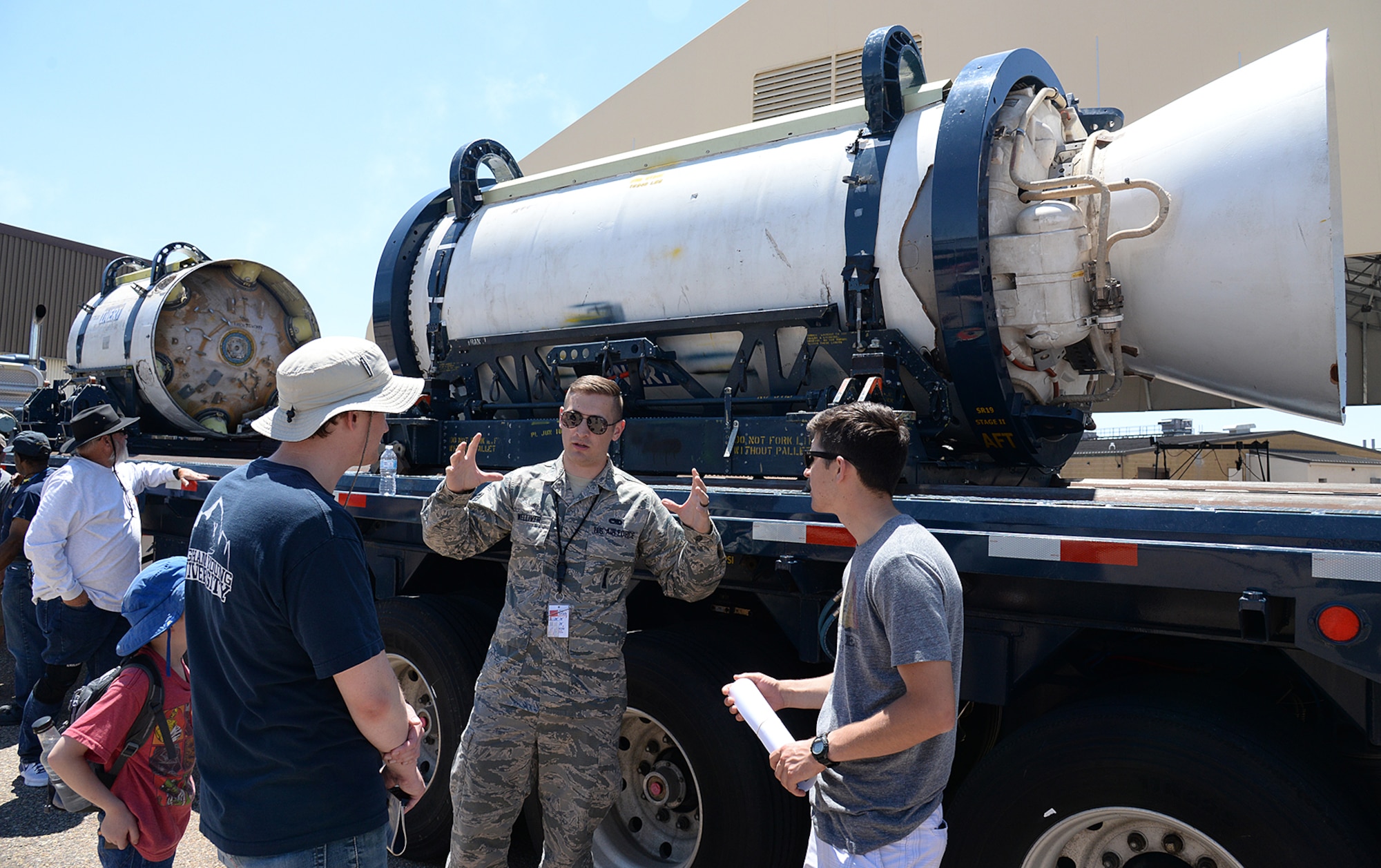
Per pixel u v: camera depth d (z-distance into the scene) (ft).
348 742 5.42
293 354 5.98
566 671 7.69
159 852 7.23
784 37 34.04
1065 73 29.68
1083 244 10.30
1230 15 27.48
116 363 20.99
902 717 5.16
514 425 13.73
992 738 9.62
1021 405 10.50
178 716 7.41
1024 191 10.34
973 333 9.95
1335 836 5.78
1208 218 9.71
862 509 6.01
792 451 11.05
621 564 8.02
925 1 31.63
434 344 15.16
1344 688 6.00
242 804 5.24
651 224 12.73
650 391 13.99
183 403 20.77
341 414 5.88
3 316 58.39
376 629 5.37
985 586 7.59
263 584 5.14
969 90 10.32
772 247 11.56
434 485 11.27
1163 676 7.31
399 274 15.64
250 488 5.50
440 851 10.67
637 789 9.64
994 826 7.16
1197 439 26.48
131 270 24.73
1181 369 11.19
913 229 10.34
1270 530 6.09
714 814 8.44
